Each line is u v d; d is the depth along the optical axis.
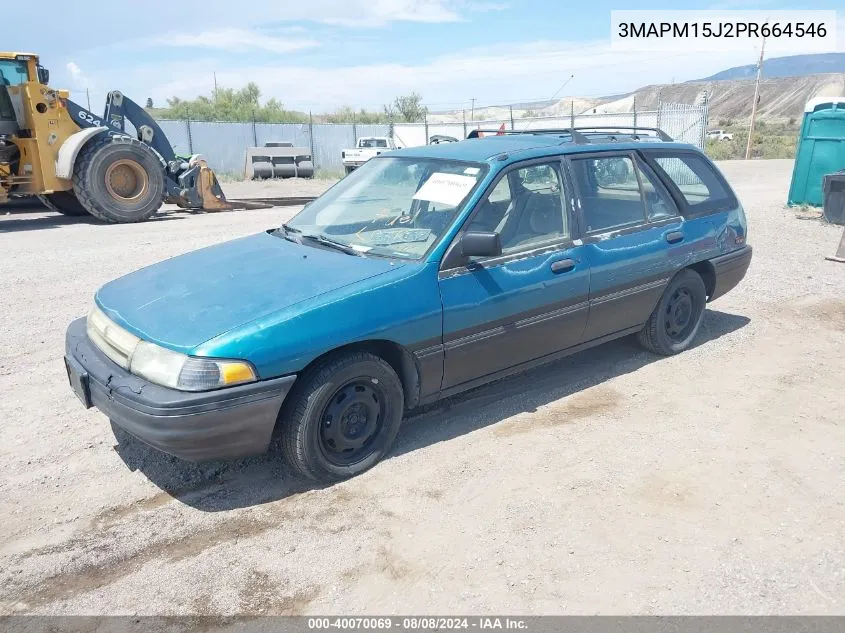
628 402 4.70
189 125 29.28
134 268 8.76
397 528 3.33
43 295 7.48
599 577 2.95
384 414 3.87
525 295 4.25
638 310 5.09
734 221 5.74
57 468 3.94
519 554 3.11
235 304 3.55
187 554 3.18
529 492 3.60
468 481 3.72
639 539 3.20
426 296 3.83
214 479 3.83
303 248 4.30
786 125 95.81
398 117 50.00
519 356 4.43
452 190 4.23
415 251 3.99
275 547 3.21
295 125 32.22
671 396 4.78
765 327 6.23
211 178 15.13
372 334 3.63
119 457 4.07
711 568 2.99
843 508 3.43
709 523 3.31
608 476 3.74
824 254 9.28
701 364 5.36
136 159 13.32
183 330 3.39
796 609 2.75
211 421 3.22
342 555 3.14
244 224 12.87
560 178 4.59
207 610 2.82
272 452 4.11
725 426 4.31
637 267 4.91
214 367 3.22
